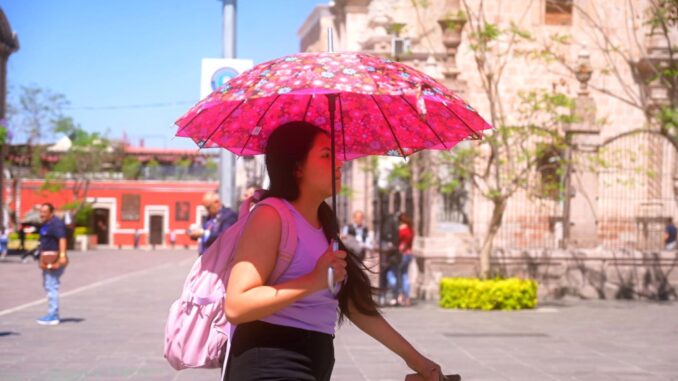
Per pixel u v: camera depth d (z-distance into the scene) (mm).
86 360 10289
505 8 27078
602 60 28047
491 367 10094
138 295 21125
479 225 22266
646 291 20750
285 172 3443
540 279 20500
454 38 19688
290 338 3318
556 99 18000
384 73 3322
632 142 24453
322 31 39406
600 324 14961
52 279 14273
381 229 18484
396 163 19125
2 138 44844
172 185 76438
